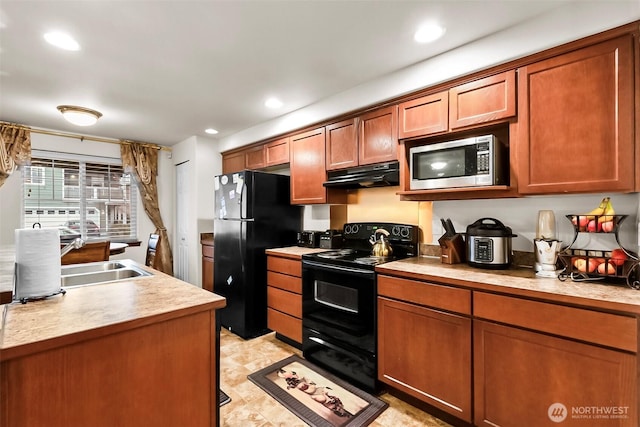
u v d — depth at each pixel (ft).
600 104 4.83
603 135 4.81
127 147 13.64
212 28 5.53
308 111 9.57
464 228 7.50
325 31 5.67
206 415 4.24
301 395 6.64
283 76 7.55
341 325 7.39
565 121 5.15
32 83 7.73
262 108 9.81
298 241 10.71
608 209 5.09
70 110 9.25
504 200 6.87
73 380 3.21
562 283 4.99
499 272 5.90
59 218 12.19
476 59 6.04
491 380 5.08
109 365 3.43
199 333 4.17
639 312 3.82
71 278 5.97
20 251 4.11
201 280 13.30
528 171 5.54
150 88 8.15
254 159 12.05
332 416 5.96
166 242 14.74
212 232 13.74
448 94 6.57
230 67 7.05
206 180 13.52
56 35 5.66
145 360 3.69
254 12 5.09
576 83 5.04
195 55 6.48
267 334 10.22
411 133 7.16
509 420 4.89
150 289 4.81
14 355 2.82
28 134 11.17
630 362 3.92
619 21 4.58
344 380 7.27
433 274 5.77
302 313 8.57
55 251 4.41
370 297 6.77
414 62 6.89
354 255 8.38
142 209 14.39
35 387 2.99
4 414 2.84
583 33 4.88
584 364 4.24
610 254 5.08
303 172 9.99
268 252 9.96
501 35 5.72
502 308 4.94
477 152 6.09
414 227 8.20
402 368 6.21
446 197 6.97
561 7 5.07
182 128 12.04
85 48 6.13
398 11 5.11
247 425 5.69
